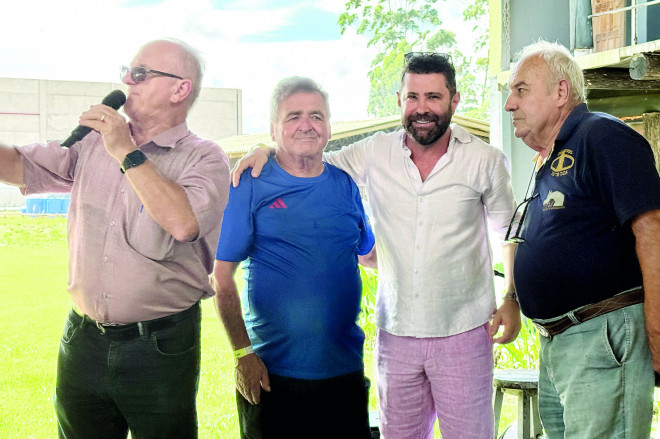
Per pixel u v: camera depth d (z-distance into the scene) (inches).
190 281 98.5
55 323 392.8
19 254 751.1
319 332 111.0
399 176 113.7
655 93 221.1
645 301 92.5
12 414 228.2
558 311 99.2
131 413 97.1
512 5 271.3
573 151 97.5
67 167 101.0
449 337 112.3
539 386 111.0
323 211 112.0
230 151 876.6
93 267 95.3
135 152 90.4
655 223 90.7
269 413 112.9
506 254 120.3
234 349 112.3
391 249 114.3
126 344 95.7
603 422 95.8
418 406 116.4
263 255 112.3
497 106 274.8
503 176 114.4
